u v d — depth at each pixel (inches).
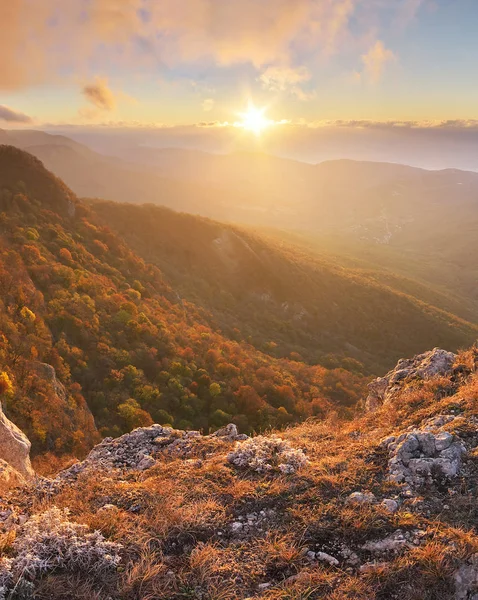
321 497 231.5
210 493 240.5
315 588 171.0
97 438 1123.9
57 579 171.0
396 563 178.5
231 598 166.6
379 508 215.9
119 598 164.4
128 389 1478.8
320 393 1951.3
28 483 278.2
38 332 1438.2
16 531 202.5
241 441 334.0
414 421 323.6
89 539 191.6
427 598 163.3
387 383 504.4
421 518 206.5
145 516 215.6
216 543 199.6
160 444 336.5
